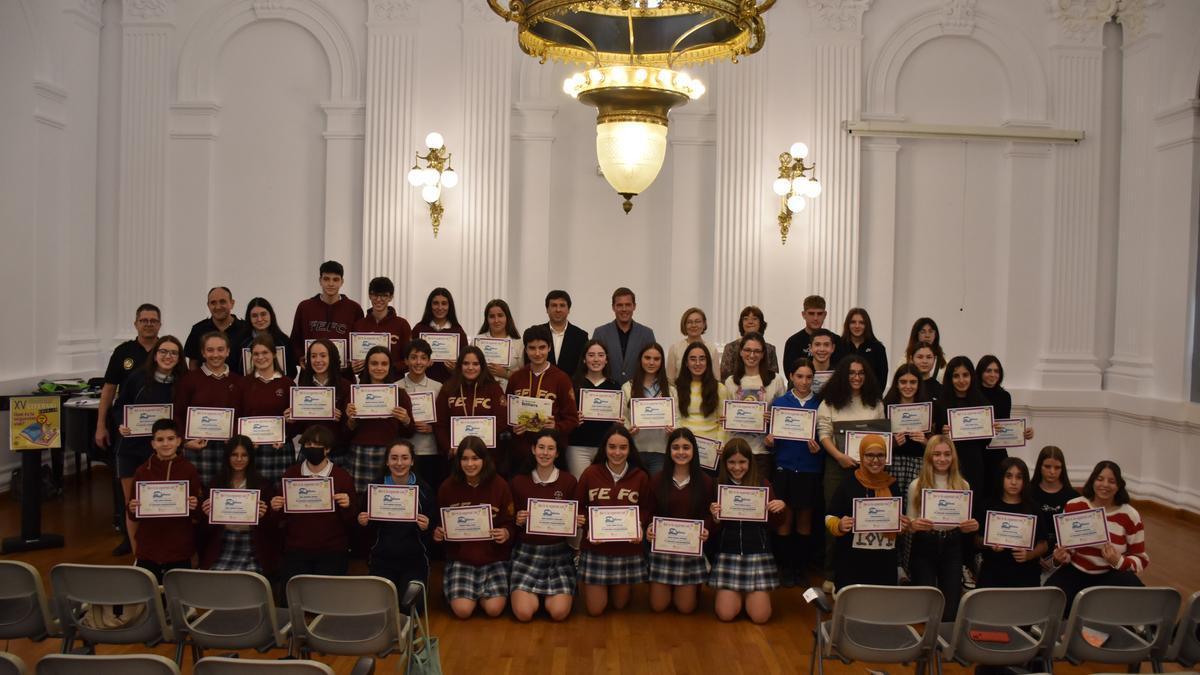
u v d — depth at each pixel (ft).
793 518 20.20
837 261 29.86
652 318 30.68
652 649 16.72
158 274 30.22
